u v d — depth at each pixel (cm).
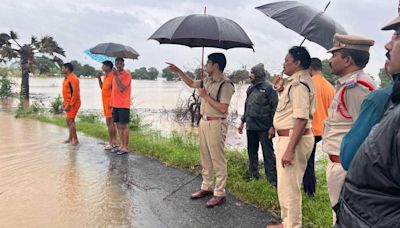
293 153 337
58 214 437
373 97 183
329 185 290
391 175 147
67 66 789
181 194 503
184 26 417
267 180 519
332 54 290
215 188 459
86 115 1340
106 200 482
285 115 351
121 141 736
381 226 150
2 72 1975
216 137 446
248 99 531
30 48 1766
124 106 710
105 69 747
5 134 922
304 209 423
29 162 660
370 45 278
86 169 622
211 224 407
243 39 425
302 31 339
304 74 344
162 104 1938
